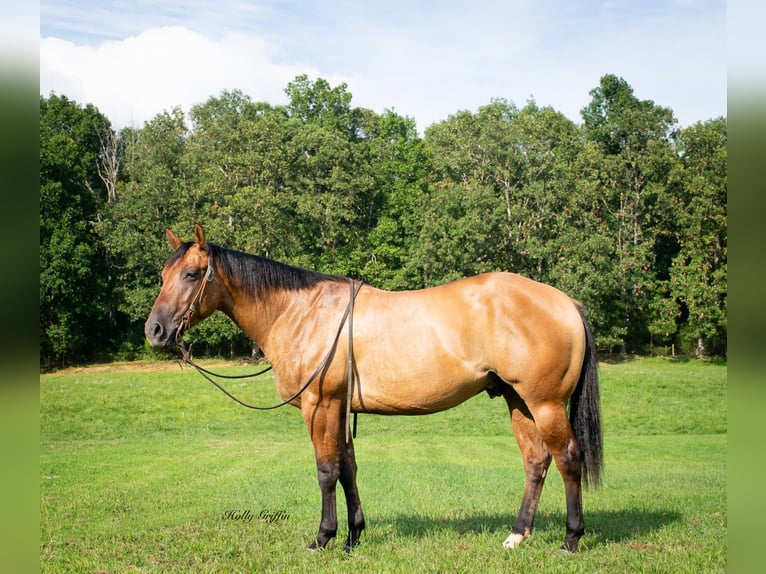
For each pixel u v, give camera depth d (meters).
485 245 41.03
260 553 5.52
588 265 40.12
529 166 42.06
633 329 45.91
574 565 4.87
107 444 15.70
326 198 44.75
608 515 6.86
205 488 9.09
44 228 39.94
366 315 5.56
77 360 41.88
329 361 5.50
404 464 11.69
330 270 44.34
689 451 14.30
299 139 46.06
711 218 42.84
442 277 40.78
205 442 16.03
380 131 53.69
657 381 32.09
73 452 13.81
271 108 52.75
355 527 5.66
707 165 44.84
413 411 5.54
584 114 56.69
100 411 23.78
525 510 5.71
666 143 47.97
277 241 40.53
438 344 5.35
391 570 4.89
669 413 24.08
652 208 46.47
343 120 54.91
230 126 43.09
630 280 42.94
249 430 19.95
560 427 5.30
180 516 7.20
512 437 17.53
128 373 36.25
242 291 5.77
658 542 5.57
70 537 6.26
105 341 44.50
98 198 46.50
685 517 6.65
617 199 48.12
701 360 42.91
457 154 43.81
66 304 40.94
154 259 41.66
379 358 5.44
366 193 48.75
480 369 5.41
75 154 42.94
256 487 9.13
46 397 26.66
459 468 11.12
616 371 37.09
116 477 10.20
